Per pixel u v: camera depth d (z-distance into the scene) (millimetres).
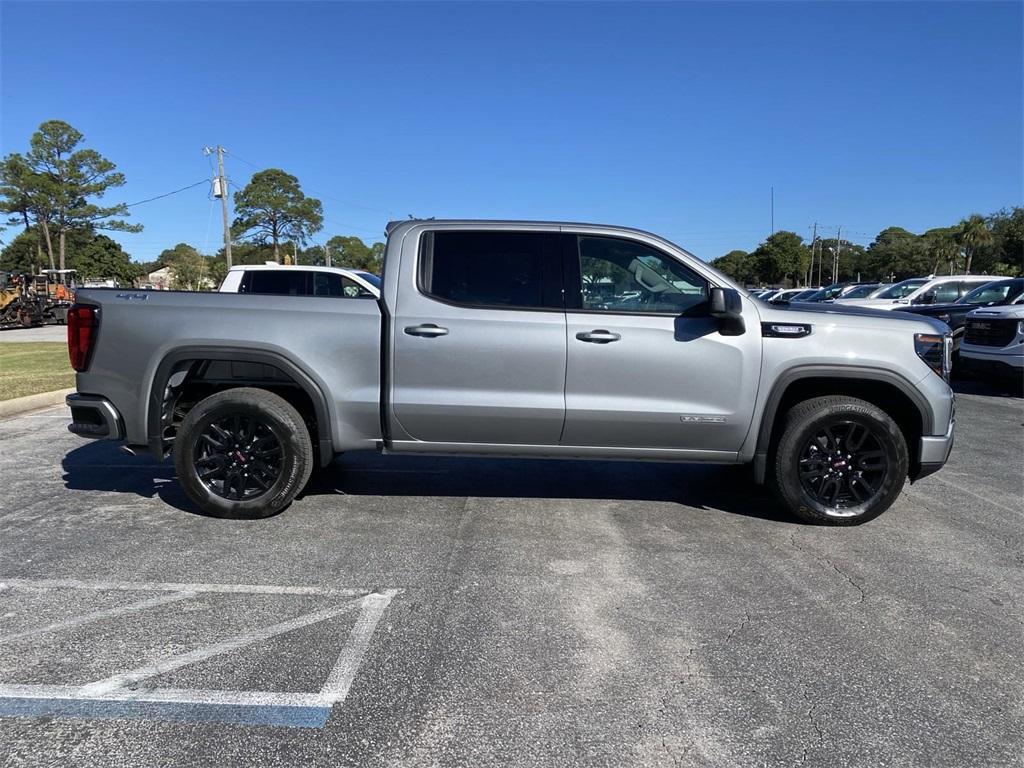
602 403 4555
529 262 4629
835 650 3160
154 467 6148
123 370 4629
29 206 63875
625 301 4621
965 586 3852
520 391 4566
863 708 2730
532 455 4750
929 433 4652
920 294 16109
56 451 6730
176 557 4117
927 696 2816
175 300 4617
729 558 4211
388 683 2848
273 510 4762
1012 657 3119
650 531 4664
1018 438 7754
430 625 3334
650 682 2883
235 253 72125
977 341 10688
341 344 4602
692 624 3381
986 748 2500
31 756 2377
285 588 3719
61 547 4258
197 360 4684
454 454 4773
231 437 4703
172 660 2990
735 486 5734
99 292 4699
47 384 10273
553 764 2385
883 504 4688
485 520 4844
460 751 2441
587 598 3648
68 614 3396
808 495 4719
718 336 4535
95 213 66812
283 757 2396
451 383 4578
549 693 2795
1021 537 4625
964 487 5805
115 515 4855
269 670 2926
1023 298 12281
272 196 68812
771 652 3133
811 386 4816
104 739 2471
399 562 4086
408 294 4582
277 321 4590
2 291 30656
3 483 5637
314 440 4984
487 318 4539
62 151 65500
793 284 95188
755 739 2529
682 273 4617
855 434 4680
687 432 4613
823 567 4094
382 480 5812
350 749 2443
